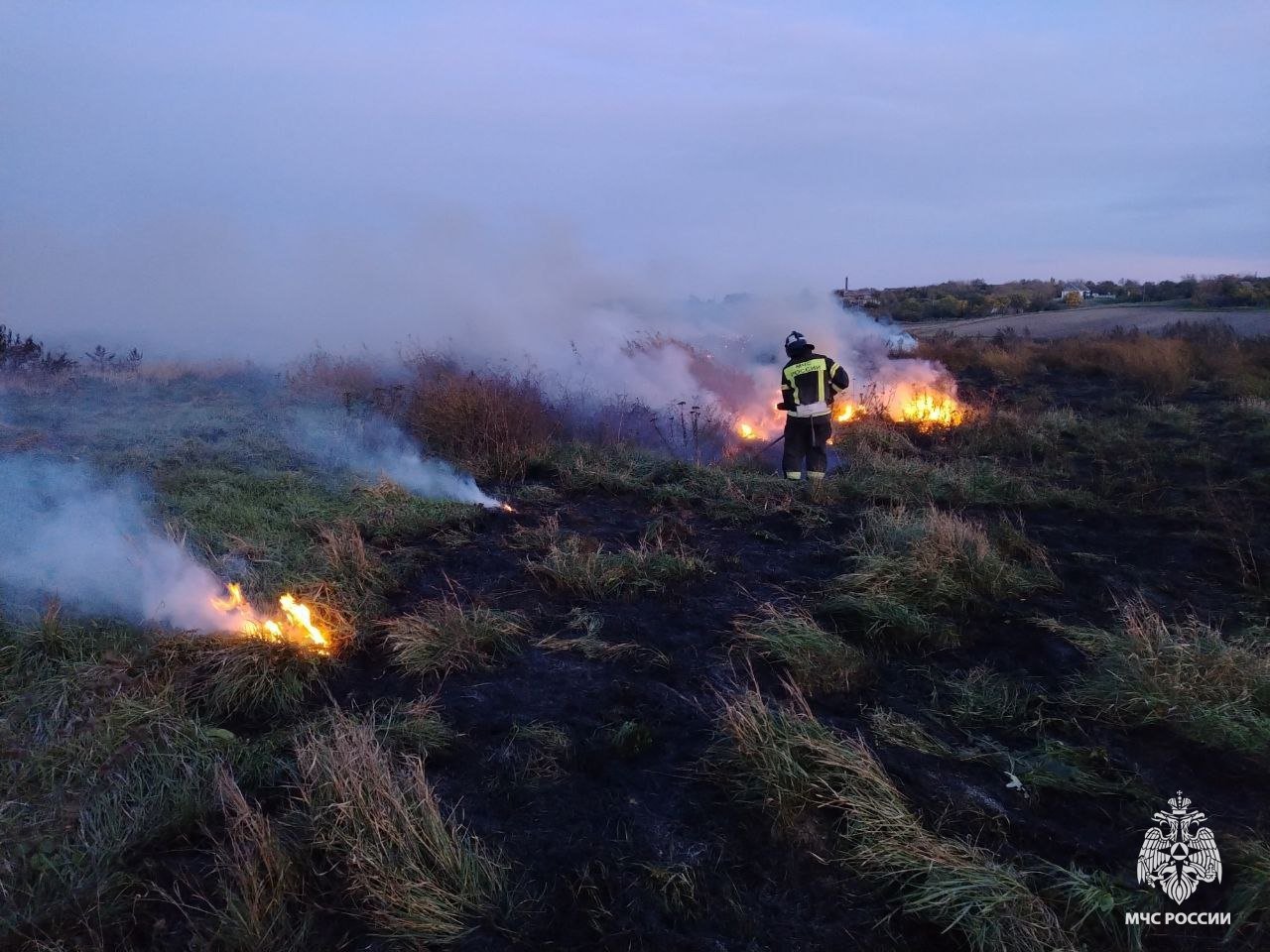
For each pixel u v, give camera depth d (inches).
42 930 91.8
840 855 110.9
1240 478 320.8
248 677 142.6
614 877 106.3
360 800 106.6
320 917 98.1
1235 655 154.6
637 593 197.0
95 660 145.3
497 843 111.4
